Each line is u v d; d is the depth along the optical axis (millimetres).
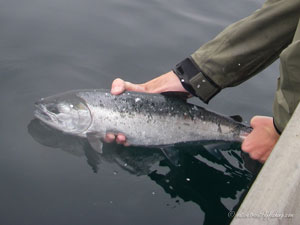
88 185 965
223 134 1166
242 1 1959
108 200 927
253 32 957
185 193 975
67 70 1366
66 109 1158
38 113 1164
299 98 771
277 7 920
